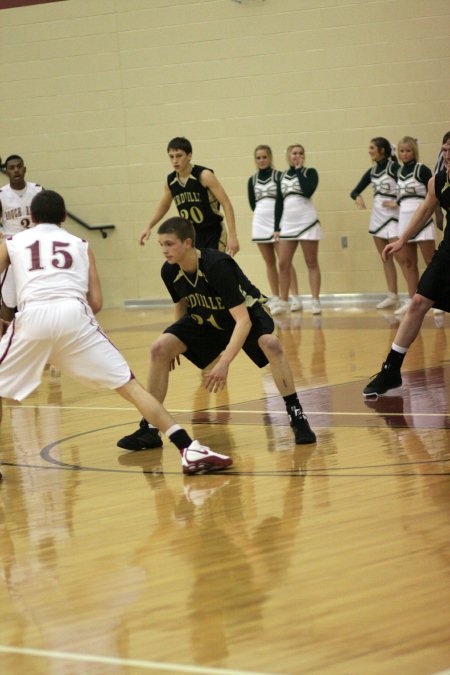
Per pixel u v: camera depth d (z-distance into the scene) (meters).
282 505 6.21
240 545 5.46
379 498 6.22
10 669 4.05
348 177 19.86
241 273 7.80
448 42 19.02
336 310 18.66
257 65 20.30
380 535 5.48
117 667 4.00
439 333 14.16
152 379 7.99
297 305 19.08
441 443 7.62
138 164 21.42
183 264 7.54
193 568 5.13
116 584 4.97
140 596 4.77
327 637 4.16
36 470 7.61
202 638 4.23
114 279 22.00
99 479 7.21
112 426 9.12
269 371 11.77
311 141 20.06
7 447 8.48
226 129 20.66
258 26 20.19
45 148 21.98
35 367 6.95
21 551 5.63
